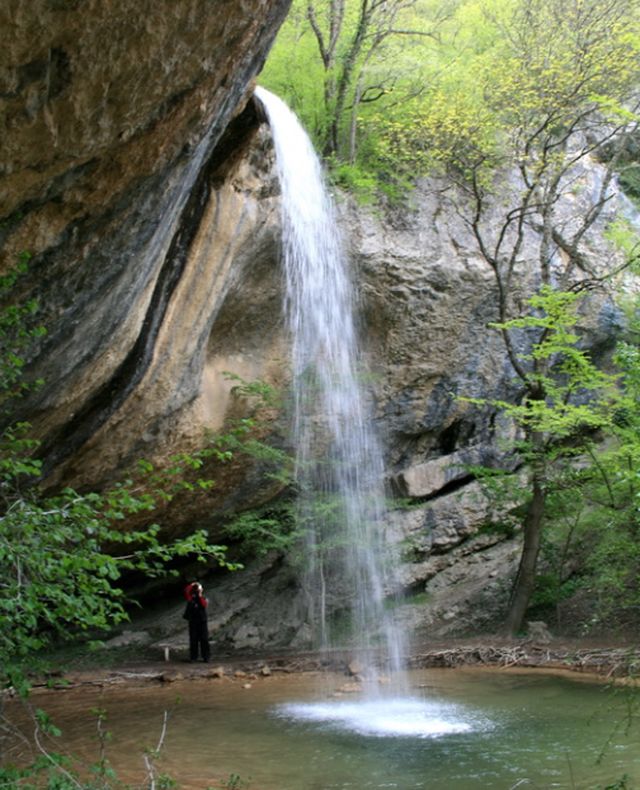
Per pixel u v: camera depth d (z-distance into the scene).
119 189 7.35
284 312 16.45
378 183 18.28
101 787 6.14
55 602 5.82
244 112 11.32
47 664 6.12
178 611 18.64
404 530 18.84
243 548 18.62
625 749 8.77
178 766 8.49
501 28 19.98
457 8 22.59
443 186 18.95
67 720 10.91
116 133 6.55
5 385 7.16
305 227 16.16
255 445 15.98
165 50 6.11
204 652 15.95
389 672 14.56
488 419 19.52
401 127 18.25
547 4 18.61
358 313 17.80
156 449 14.32
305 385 17.09
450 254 18.22
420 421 18.91
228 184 12.65
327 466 18.09
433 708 11.38
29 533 5.54
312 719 10.83
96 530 6.17
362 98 20.45
